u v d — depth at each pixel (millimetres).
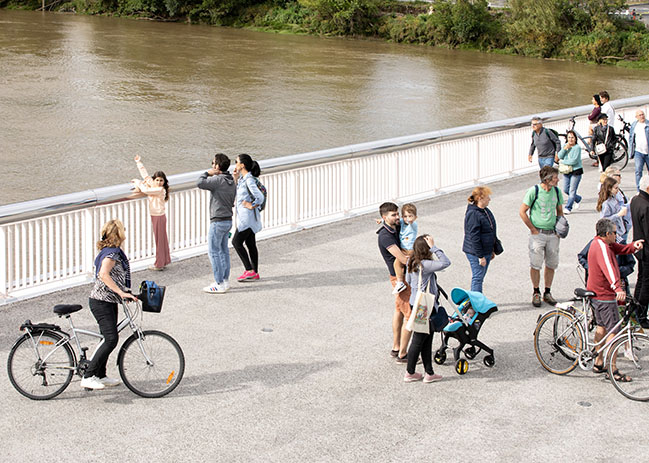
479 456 5988
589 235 12305
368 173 13562
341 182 13094
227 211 9445
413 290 7203
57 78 46562
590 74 58469
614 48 66750
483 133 15766
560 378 7426
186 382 7168
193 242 11125
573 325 7398
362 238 12117
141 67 52469
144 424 6375
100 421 6414
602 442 6242
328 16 80375
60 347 6773
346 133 35000
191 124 35812
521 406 6836
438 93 46750
